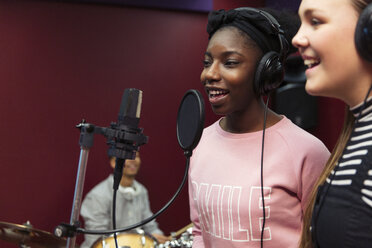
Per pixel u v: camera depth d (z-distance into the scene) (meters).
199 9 4.34
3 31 4.10
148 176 4.33
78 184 1.02
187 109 1.16
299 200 1.29
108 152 1.08
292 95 3.93
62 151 4.17
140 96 1.09
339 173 0.95
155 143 4.34
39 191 4.13
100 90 4.24
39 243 3.16
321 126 4.05
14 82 4.11
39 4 4.15
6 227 2.97
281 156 1.29
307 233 1.06
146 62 4.33
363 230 0.89
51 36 4.17
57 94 4.17
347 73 0.91
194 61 4.42
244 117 1.37
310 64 0.95
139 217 3.79
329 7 0.90
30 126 4.13
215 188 1.35
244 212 1.27
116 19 4.28
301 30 0.95
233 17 1.31
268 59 1.27
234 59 1.28
